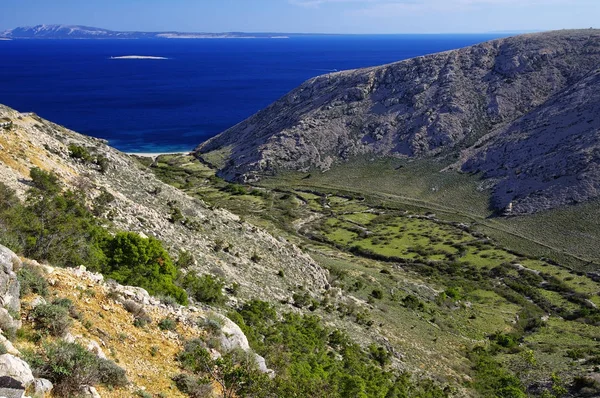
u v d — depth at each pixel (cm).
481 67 17762
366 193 12738
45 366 1075
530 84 16438
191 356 1499
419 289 6041
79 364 1117
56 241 2075
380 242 9006
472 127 15462
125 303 1588
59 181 2972
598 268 7731
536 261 8181
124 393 1188
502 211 10800
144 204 3750
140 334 1498
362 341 3412
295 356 2358
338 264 6366
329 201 12206
